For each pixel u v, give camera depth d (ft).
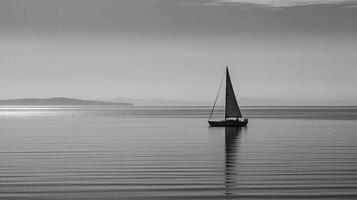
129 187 101.71
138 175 114.83
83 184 104.68
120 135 240.12
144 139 213.66
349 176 111.86
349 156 145.59
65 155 151.94
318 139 208.44
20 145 185.88
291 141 199.11
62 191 98.37
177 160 139.44
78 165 130.21
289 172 117.80
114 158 144.15
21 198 93.20
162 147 176.45
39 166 128.57
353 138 213.25
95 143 193.47
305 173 116.26
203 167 126.31
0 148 174.09
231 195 94.68
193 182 106.32
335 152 156.04
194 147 176.55
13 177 112.47
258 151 161.79
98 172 118.93
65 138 221.25
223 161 136.98
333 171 118.73
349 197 92.38
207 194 95.55
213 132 260.01
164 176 113.29
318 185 102.42
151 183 105.40
